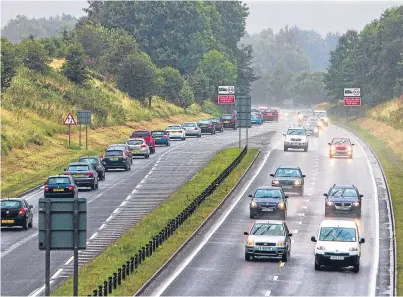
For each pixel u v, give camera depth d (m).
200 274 92.19
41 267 94.50
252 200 129.12
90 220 124.62
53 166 191.25
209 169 183.62
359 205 130.00
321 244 94.69
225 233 117.62
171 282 88.00
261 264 98.12
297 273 93.31
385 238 115.19
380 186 164.38
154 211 131.75
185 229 117.56
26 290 83.81
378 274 93.12
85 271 91.81
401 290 84.81
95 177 155.50
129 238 110.88
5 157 187.88
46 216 72.25
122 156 182.75
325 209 130.75
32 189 154.62
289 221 127.50
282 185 151.25
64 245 72.50
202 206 136.75
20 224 116.25
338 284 87.75
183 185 160.75
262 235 100.12
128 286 83.81
